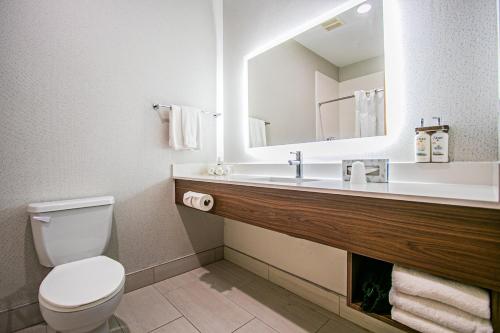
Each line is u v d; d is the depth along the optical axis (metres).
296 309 1.42
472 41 0.99
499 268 0.54
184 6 1.97
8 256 1.25
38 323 1.31
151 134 1.76
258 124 1.92
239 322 1.31
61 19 1.40
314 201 0.91
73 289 0.96
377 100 1.29
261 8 1.88
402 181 1.14
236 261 2.05
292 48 1.68
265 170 1.81
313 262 1.49
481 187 0.88
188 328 1.27
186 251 1.94
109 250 1.57
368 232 0.77
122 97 1.63
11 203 1.25
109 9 1.58
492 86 0.95
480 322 0.59
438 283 0.65
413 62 1.15
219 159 2.02
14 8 1.26
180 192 1.79
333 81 1.47
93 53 1.51
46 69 1.35
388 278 0.85
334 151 1.47
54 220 1.25
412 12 1.15
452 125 1.04
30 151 1.30
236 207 1.27
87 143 1.49
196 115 1.91
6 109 1.24
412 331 0.71
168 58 1.86
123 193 1.63
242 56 2.04
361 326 1.27
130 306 1.46
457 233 0.60
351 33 1.39
